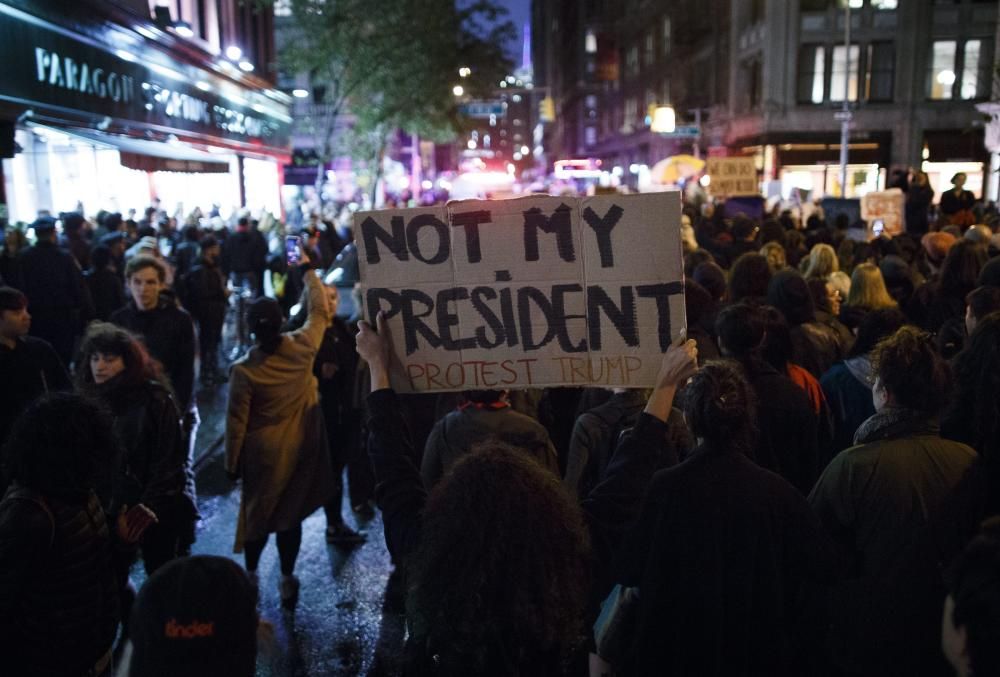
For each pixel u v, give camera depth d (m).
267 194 30.98
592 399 4.44
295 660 4.85
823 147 36.12
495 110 34.12
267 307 5.38
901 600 3.03
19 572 2.91
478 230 2.95
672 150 48.28
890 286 7.05
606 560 2.63
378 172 33.22
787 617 2.80
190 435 6.13
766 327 4.36
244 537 5.41
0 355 4.92
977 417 3.63
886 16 35.41
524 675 1.98
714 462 2.71
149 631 1.72
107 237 11.45
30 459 2.99
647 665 2.70
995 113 19.64
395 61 26.66
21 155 16.31
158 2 20.19
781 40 35.81
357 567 6.12
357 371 6.52
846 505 3.11
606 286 2.91
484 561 1.96
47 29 14.23
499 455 2.14
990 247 8.09
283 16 32.69
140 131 18.19
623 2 60.53
